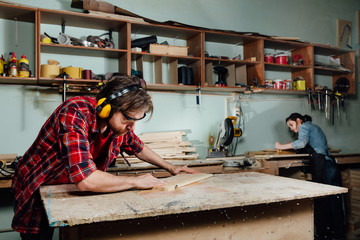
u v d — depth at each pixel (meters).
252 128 4.11
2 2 2.68
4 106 2.88
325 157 3.37
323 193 1.27
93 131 1.28
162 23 3.29
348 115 4.98
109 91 1.17
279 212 1.38
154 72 3.55
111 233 1.07
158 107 3.55
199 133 3.76
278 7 4.46
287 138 4.36
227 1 4.07
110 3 3.38
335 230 3.33
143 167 2.64
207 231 1.22
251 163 3.16
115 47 3.37
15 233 2.83
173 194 1.22
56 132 1.24
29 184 1.36
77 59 3.20
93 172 1.15
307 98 4.56
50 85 3.03
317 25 4.81
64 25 3.11
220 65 3.87
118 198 1.15
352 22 5.16
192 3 3.85
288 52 4.50
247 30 4.20
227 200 1.12
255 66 3.90
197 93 3.76
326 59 4.87
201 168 2.86
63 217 0.91
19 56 2.96
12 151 2.90
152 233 1.12
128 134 1.65
